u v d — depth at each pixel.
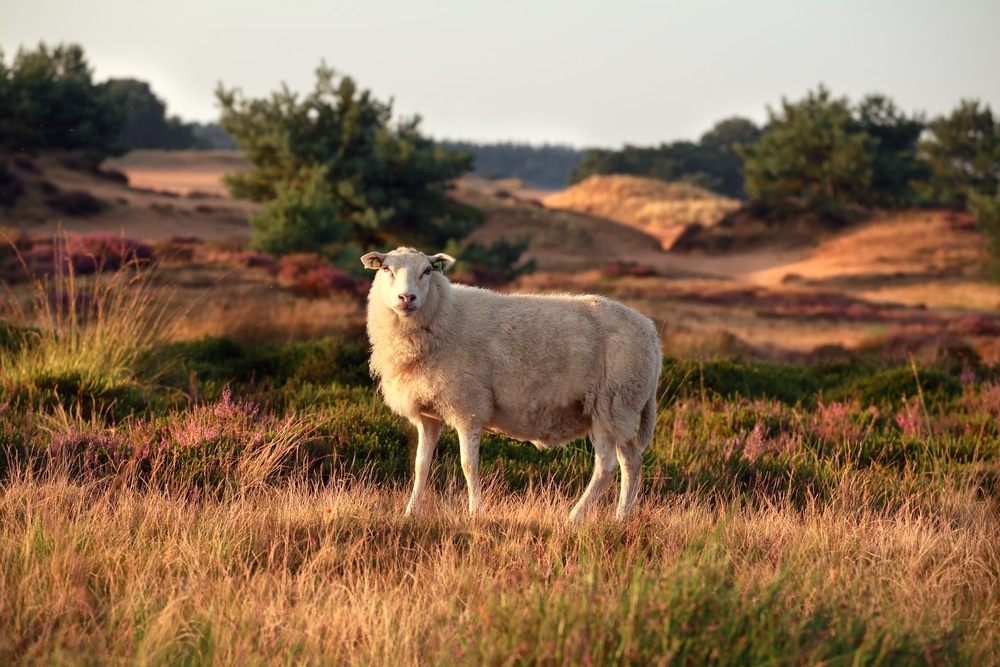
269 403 30.64
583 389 21.12
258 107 139.62
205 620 13.04
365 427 26.67
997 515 22.72
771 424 31.19
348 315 64.38
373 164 136.88
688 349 64.19
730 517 19.34
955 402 36.41
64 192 177.25
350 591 14.38
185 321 48.47
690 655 11.23
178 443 23.19
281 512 18.28
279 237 118.19
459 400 20.72
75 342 31.16
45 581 14.10
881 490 24.20
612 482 24.38
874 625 12.64
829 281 192.50
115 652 11.86
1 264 77.25
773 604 12.85
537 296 21.84
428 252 133.50
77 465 21.78
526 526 18.56
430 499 21.19
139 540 16.14
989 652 13.30
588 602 12.38
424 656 12.55
